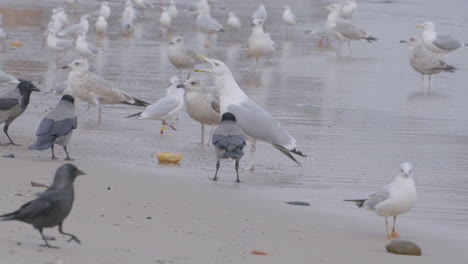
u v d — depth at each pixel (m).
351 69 29.38
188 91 16.72
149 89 23.47
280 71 28.48
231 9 51.22
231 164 14.92
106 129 17.80
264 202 12.01
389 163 15.55
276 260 8.77
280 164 15.12
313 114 20.67
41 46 33.00
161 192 12.15
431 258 9.52
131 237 9.23
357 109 21.64
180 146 16.42
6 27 38.62
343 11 45.56
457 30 41.06
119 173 13.34
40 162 13.75
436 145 17.47
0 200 10.43
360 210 11.89
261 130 14.32
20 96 15.10
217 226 10.29
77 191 11.72
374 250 9.73
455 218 11.73
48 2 51.59
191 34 39.31
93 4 53.00
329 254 9.34
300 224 10.84
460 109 22.23
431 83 26.77
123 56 30.95
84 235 9.10
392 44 36.66
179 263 8.22
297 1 56.56
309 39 38.84
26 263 7.43
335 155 16.08
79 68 18.83
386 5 52.53
